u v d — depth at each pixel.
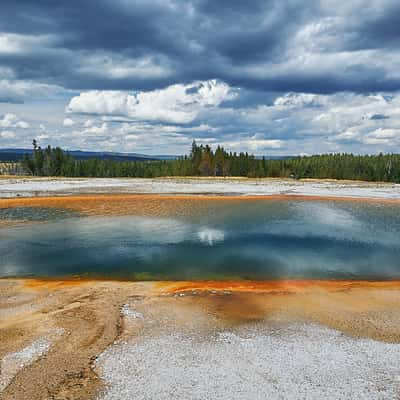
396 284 12.13
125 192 40.16
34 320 8.84
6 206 29.52
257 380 6.39
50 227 21.36
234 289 11.48
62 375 6.52
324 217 25.27
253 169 85.00
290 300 10.43
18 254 15.72
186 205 30.80
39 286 11.65
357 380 6.41
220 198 35.78
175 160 96.69
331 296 10.81
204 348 7.50
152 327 8.48
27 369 6.70
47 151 89.50
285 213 26.88
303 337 8.02
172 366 6.82
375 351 7.43
